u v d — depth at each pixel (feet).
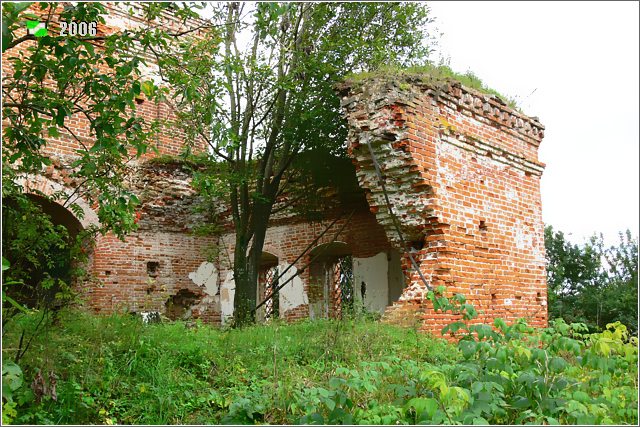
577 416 14.43
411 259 31.19
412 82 31.91
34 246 21.01
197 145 50.90
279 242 49.90
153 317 32.32
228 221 53.57
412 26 41.29
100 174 23.77
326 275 49.16
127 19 47.85
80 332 22.59
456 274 31.27
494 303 33.76
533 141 40.45
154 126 24.29
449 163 32.37
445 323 30.12
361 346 23.66
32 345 18.76
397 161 30.48
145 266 49.60
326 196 44.50
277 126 38.75
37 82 21.16
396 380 18.42
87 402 17.54
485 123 35.91
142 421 17.34
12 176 20.98
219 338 25.45
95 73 21.63
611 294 58.18
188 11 22.29
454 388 13.69
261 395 18.34
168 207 51.06
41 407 16.89
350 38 38.52
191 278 52.65
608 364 16.30
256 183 42.45
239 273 39.55
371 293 43.75
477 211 33.86
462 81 35.63
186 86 23.58
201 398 18.52
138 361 20.70
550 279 62.23
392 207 31.60
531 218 38.99
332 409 15.49
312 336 25.85
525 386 16.34
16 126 21.01
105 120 20.22
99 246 46.73
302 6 37.96
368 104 31.32
